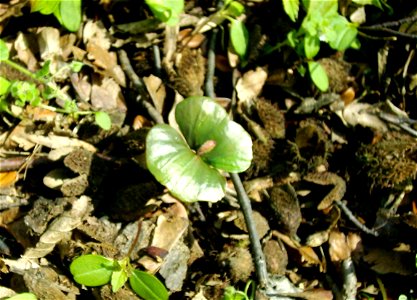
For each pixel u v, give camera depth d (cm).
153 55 28
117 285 23
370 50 29
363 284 27
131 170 26
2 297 23
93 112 25
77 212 24
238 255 25
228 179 26
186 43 28
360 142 28
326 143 27
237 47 28
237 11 28
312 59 28
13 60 27
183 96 27
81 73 27
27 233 24
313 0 26
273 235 26
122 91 28
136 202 25
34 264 24
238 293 24
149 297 23
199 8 29
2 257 25
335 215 27
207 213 26
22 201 25
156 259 24
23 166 25
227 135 23
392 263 26
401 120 28
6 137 26
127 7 29
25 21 28
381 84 29
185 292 25
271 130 27
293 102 28
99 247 24
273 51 29
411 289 27
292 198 26
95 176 25
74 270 23
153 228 25
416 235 27
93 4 28
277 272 26
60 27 28
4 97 25
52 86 25
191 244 25
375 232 27
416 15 28
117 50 28
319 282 26
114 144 26
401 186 27
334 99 28
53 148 26
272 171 27
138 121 27
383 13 29
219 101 28
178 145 23
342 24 27
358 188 28
